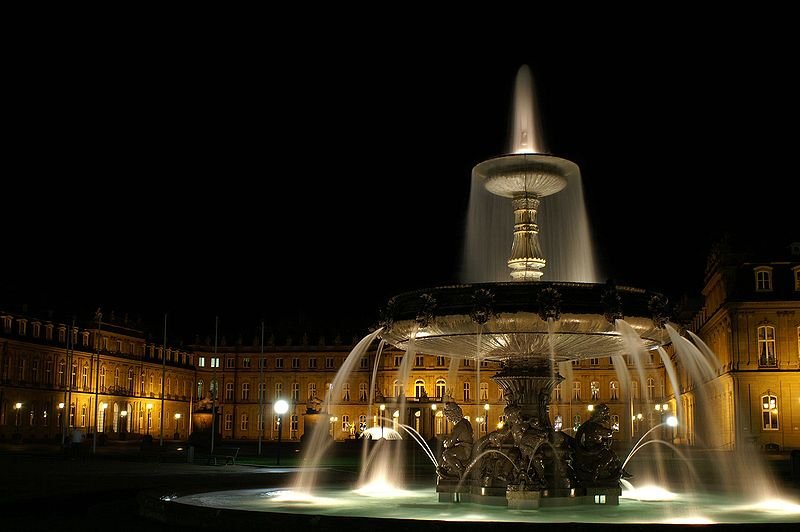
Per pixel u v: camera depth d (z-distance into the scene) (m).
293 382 118.62
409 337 13.62
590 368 104.75
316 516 9.95
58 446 59.53
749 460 44.31
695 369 15.77
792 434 56.34
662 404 77.94
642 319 12.70
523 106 15.83
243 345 121.06
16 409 79.00
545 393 14.05
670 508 13.29
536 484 12.98
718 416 64.38
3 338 77.19
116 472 30.66
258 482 19.27
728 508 14.32
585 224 18.44
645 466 36.91
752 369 57.66
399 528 9.38
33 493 19.89
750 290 58.88
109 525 11.70
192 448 39.38
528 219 14.08
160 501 12.23
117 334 97.69
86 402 90.88
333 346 117.94
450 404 14.56
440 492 14.12
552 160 13.72
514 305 12.16
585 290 12.38
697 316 80.06
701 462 40.69
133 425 100.75
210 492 17.05
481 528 9.12
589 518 11.73
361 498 15.69
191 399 112.19
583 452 13.74
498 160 13.80
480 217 19.11
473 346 13.61
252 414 118.44
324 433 36.28
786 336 57.78
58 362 86.50
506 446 13.50
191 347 119.06
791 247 59.88
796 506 14.88
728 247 60.38
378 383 114.25
